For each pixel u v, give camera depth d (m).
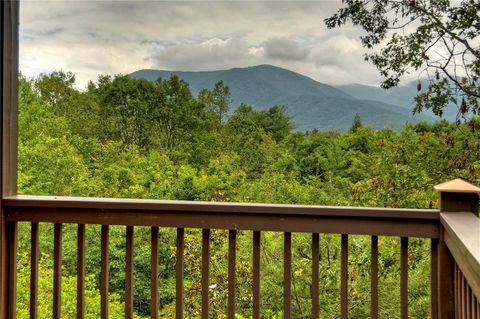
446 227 1.57
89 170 22.27
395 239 6.31
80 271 2.07
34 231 2.12
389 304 6.98
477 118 6.45
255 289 1.92
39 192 18.03
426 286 6.50
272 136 28.03
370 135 9.30
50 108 25.28
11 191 2.17
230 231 1.95
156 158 24.73
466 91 6.57
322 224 1.87
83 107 29.44
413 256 6.11
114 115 29.53
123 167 23.31
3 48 2.12
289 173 14.46
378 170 6.99
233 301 1.95
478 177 6.27
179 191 20.23
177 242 1.99
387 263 6.30
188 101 30.58
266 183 14.30
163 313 10.85
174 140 29.48
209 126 29.91
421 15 7.04
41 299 9.27
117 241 13.03
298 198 12.24
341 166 11.14
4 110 2.13
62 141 19.73
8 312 2.15
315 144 15.16
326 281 6.93
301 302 7.59
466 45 6.65
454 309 1.74
